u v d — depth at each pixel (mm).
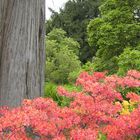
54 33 31062
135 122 4379
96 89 5332
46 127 4086
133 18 16828
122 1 16562
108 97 5316
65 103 7312
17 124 4047
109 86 5594
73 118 4402
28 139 4070
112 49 16188
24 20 6719
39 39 6895
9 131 4105
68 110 4551
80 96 5062
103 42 15930
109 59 16094
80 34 37188
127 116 4562
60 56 27656
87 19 37594
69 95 5871
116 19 16359
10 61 6711
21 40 6707
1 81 6746
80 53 36188
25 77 6711
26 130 4211
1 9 6797
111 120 4633
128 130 4391
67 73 27203
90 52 36219
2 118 4195
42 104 4598
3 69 6738
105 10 17109
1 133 4008
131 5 16656
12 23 6727
